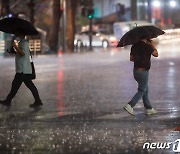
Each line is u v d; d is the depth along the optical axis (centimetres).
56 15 7175
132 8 11231
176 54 5709
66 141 1405
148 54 1788
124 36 1775
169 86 2745
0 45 6212
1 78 3259
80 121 1720
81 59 5381
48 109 1989
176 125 1631
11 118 1784
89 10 7231
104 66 4259
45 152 1277
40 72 3744
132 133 1506
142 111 1919
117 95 2400
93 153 1266
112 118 1778
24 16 7112
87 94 2452
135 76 1809
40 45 6706
